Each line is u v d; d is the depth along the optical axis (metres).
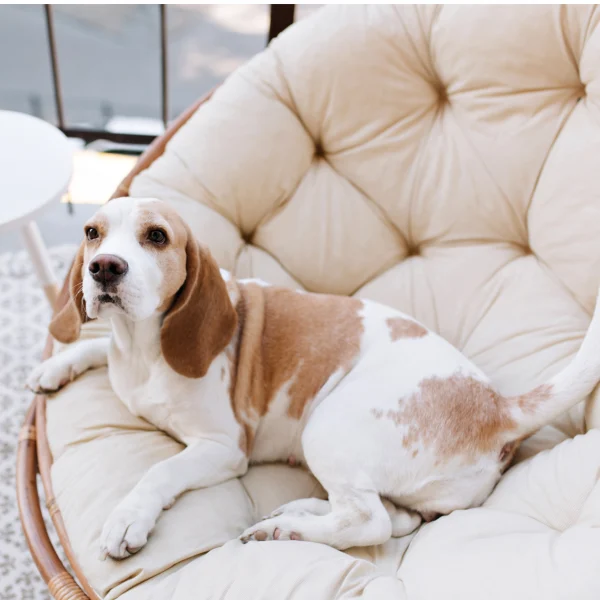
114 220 1.18
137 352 1.31
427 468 1.25
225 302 1.30
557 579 1.00
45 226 2.55
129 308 1.15
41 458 1.37
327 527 1.19
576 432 1.36
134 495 1.19
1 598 1.63
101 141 2.82
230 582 1.08
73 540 1.20
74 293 1.31
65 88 2.92
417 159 1.60
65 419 1.38
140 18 3.20
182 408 1.31
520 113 1.51
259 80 1.64
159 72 3.02
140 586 1.12
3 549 1.72
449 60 1.55
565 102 1.50
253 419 1.37
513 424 1.27
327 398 1.32
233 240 1.60
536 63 1.48
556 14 1.45
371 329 1.38
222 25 3.23
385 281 1.62
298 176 1.64
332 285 1.64
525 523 1.17
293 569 1.09
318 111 1.62
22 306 2.29
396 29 1.57
